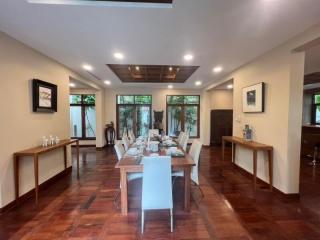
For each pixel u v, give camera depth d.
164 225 2.45
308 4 2.02
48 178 3.83
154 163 2.28
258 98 3.87
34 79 3.36
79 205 2.98
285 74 3.16
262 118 3.82
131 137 5.04
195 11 2.18
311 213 2.73
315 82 6.67
